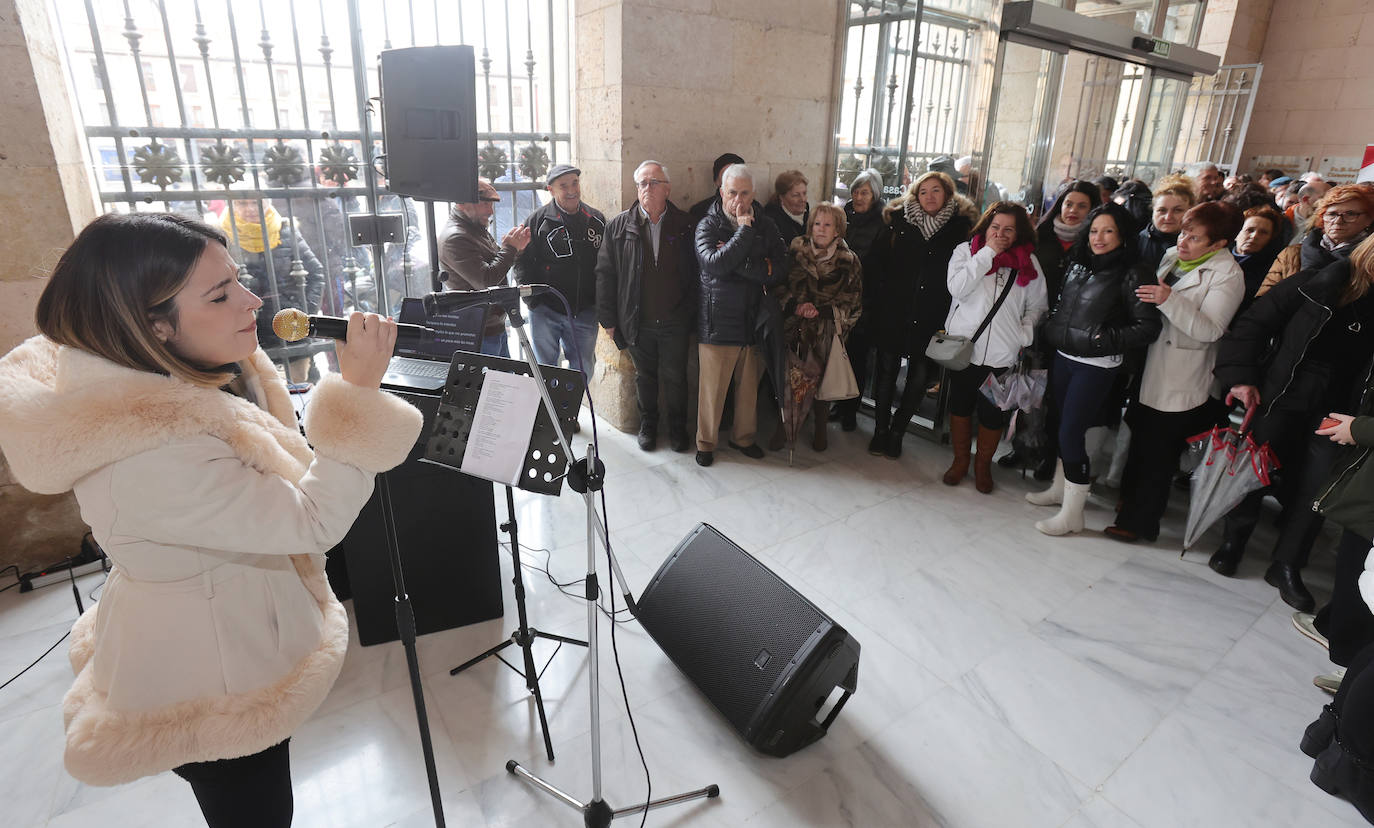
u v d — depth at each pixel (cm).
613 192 347
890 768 180
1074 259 275
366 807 165
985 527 299
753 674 179
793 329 343
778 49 366
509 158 366
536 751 183
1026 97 409
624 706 199
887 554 277
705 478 338
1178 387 260
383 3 314
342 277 339
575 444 371
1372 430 177
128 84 272
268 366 124
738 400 357
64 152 230
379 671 208
